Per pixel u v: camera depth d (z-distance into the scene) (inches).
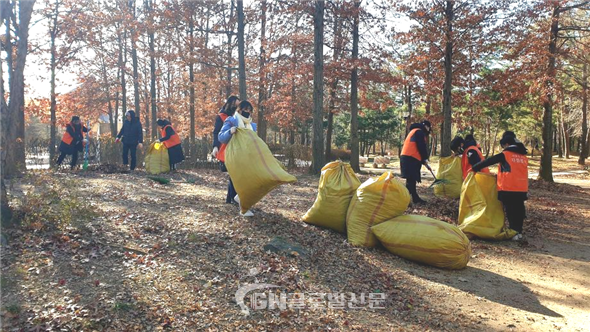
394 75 759.7
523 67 597.3
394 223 228.8
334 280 183.0
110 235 195.8
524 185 283.9
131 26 678.5
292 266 188.4
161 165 477.7
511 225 290.0
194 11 666.2
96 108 946.7
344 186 251.6
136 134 483.2
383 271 202.4
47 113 637.3
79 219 208.8
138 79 850.1
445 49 577.6
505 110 1205.7
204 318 139.4
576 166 1147.9
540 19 605.3
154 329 129.6
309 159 660.7
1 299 130.2
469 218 291.0
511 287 204.5
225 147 264.2
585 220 364.5
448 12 555.5
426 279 202.1
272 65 749.3
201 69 913.5
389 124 1480.1
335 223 250.7
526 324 162.6
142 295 146.3
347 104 797.9
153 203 277.1
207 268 174.6
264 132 887.1
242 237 214.1
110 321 129.1
